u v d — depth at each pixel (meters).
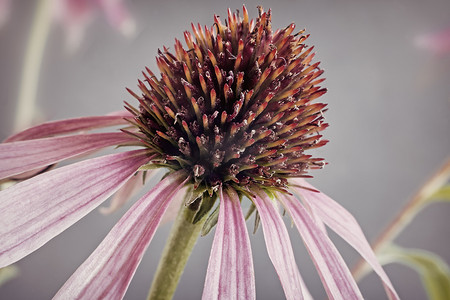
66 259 0.39
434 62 0.38
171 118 0.19
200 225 0.19
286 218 0.41
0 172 0.18
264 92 0.19
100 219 0.40
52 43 0.36
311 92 0.19
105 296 0.17
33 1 0.26
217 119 0.18
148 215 0.18
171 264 0.19
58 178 0.18
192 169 0.18
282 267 0.17
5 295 0.38
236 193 0.18
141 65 0.42
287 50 0.19
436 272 0.25
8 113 0.33
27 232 0.17
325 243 0.19
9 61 0.32
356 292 0.18
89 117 0.21
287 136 0.19
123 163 0.18
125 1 0.35
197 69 0.19
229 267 0.17
